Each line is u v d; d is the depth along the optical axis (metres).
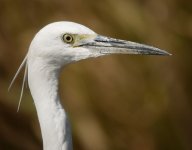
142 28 12.59
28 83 7.00
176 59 12.76
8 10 12.52
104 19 12.46
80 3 12.43
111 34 12.33
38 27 12.38
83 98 12.34
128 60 12.55
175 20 12.89
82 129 12.30
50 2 12.44
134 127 12.62
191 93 12.91
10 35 12.42
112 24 12.45
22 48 12.29
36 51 6.82
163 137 12.76
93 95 12.38
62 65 6.97
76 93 12.34
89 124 12.30
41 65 6.86
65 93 12.34
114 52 7.15
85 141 12.31
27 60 7.00
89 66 12.40
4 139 12.46
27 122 12.46
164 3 12.89
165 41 12.69
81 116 12.34
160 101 12.70
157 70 12.72
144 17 12.69
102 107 12.43
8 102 12.22
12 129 12.50
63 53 6.89
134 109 12.59
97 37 7.09
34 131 12.49
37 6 12.49
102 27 12.35
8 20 12.46
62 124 6.95
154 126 12.70
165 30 12.77
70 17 12.37
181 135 12.79
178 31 12.84
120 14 12.53
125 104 12.52
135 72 12.58
